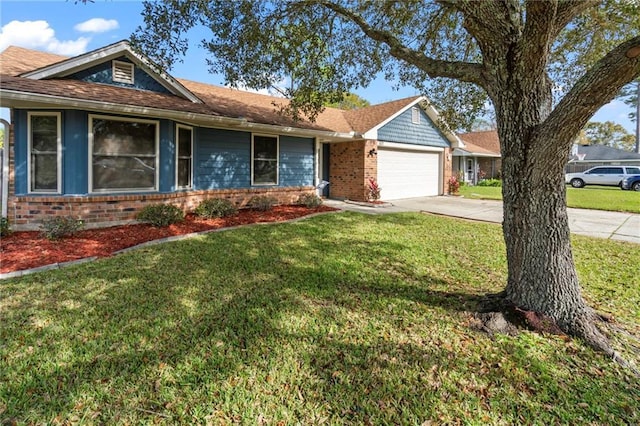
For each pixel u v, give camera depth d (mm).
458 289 4207
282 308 3598
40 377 2447
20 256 5199
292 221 8531
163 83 8375
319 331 3145
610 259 5641
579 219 9758
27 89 5914
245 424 2070
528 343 2943
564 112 2699
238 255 5461
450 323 3309
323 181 13969
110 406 2193
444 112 7121
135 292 3957
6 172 6969
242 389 2363
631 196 16047
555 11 2668
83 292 3941
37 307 3551
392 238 6887
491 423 2113
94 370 2539
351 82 6633
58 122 6820
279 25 5598
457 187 16516
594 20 4797
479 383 2473
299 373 2541
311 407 2213
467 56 6027
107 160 7242
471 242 6664
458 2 3307
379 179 13695
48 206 6859
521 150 3174
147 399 2258
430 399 2309
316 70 6367
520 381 2498
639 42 2262
